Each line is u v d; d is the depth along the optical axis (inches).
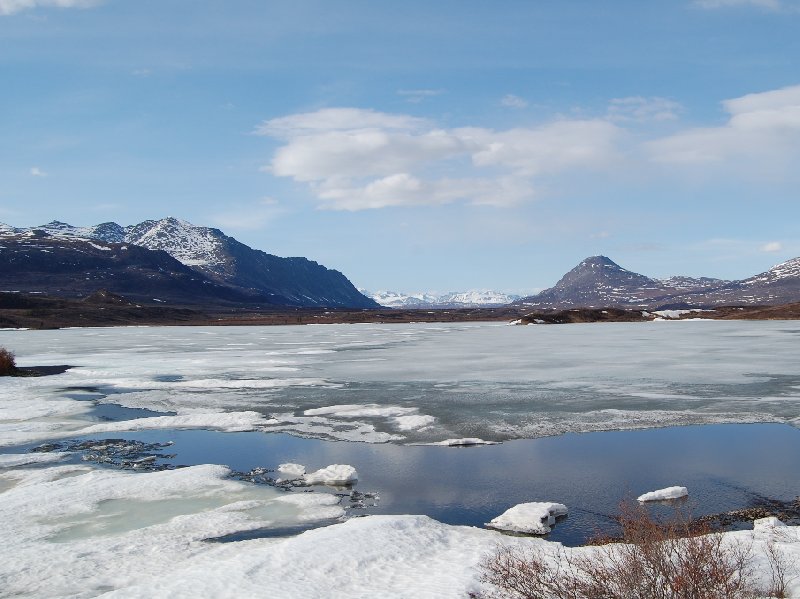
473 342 2989.7
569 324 5472.4
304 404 1203.2
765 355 2011.6
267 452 859.4
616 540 514.0
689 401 1157.7
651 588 328.5
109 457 842.8
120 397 1342.3
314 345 2940.5
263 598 393.4
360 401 1221.1
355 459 813.2
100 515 606.2
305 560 454.9
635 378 1472.7
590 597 341.4
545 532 547.8
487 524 573.9
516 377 1530.5
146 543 530.0
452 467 765.3
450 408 1128.8
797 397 1181.1
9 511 616.4
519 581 384.8
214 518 591.8
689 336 3206.2
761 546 449.1
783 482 679.7
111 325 5989.2
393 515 577.3
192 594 401.4
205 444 911.0
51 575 466.0
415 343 2984.7
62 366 2011.6
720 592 323.0
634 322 5743.1
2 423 1074.1
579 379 1473.9
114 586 447.5
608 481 697.6
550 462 778.8
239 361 2089.1
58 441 941.8
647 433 927.7
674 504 612.7
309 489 689.6
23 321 5369.1
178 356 2335.1
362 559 457.4
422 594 390.3
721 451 816.3
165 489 685.3
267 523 580.4
